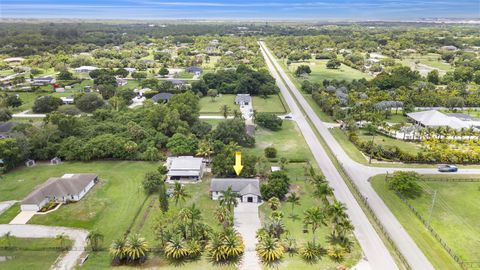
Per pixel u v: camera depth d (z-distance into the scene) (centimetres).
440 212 7406
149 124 11200
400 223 7025
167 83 17562
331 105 14500
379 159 10106
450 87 17788
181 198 7738
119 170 9375
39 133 9950
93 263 5856
